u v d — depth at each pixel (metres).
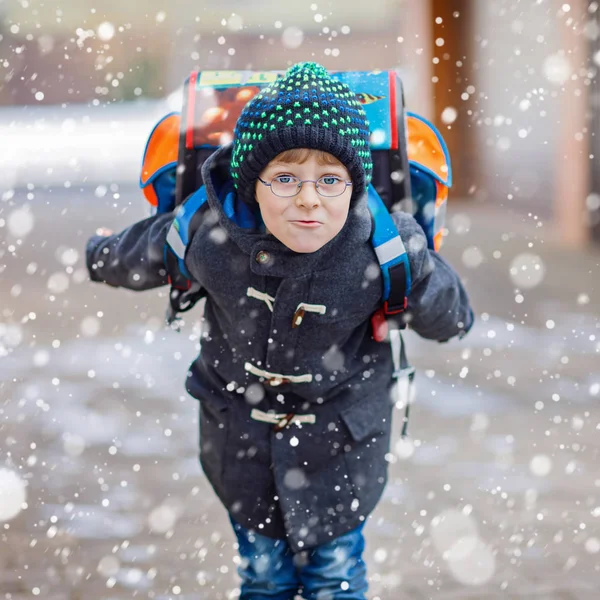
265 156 3.53
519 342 10.90
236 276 3.83
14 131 38.91
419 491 6.61
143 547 5.73
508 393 8.91
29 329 11.55
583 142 18.16
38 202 25.06
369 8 45.41
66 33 43.72
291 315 3.81
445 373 9.66
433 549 5.71
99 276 4.37
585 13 17.92
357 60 46.19
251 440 4.10
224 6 44.41
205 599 5.09
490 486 6.68
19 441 7.50
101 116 42.62
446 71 24.64
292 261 3.70
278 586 4.29
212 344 4.13
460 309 4.21
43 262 16.23
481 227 20.86
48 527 5.96
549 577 5.36
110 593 5.14
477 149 24.39
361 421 4.07
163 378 9.41
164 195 4.35
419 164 4.20
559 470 6.98
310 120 3.46
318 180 3.54
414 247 3.80
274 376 3.93
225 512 6.29
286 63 45.56
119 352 10.45
